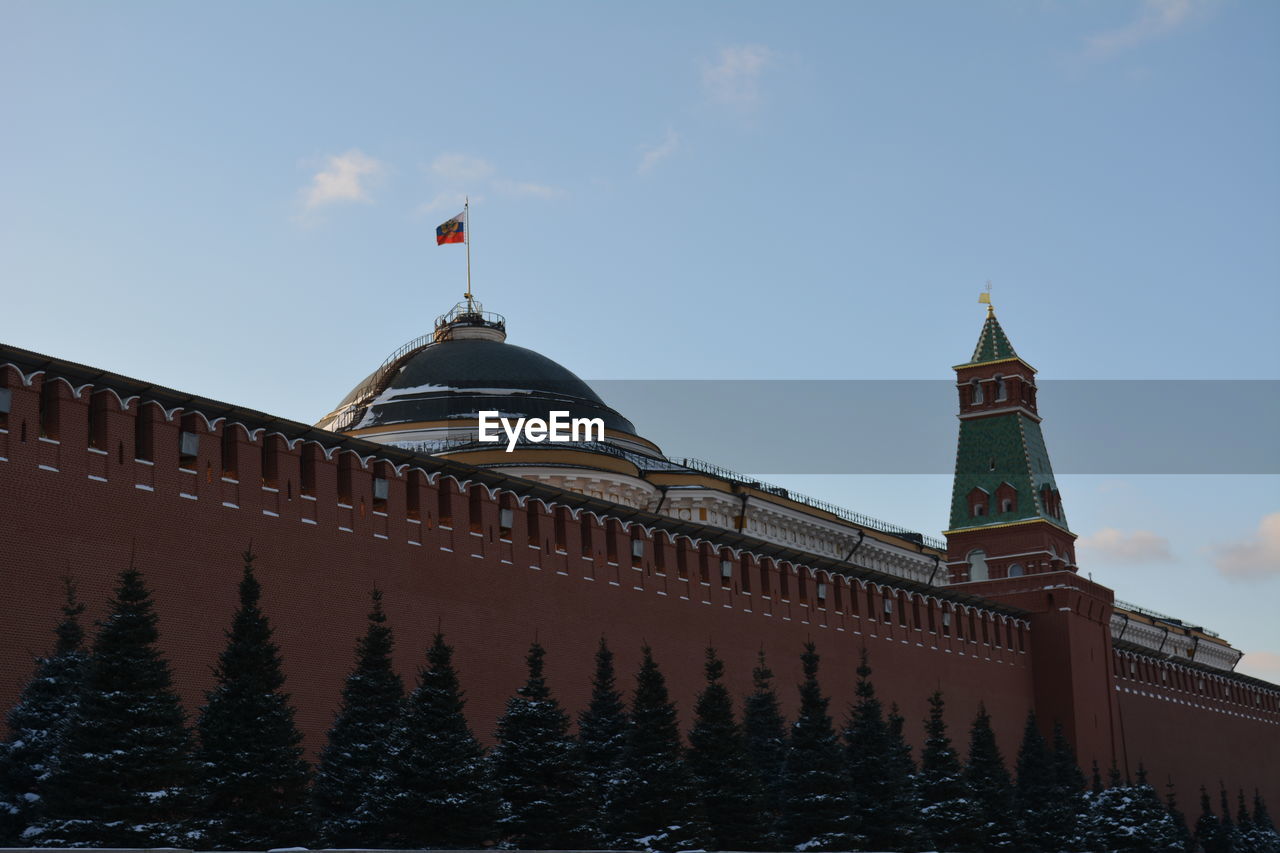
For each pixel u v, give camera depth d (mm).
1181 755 122875
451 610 64312
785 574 84438
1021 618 106250
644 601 74062
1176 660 126250
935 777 75000
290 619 58094
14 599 49688
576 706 68938
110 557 52719
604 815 57188
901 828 68438
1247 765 135375
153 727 44094
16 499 50406
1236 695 136500
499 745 55812
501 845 54094
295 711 51906
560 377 98938
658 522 75938
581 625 70250
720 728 61719
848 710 86625
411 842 50281
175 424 55906
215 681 54938
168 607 54062
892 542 113812
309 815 48156
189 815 45406
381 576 61875
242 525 57250
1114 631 132625
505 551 67500
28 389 51656
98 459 53188
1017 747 102250
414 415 94438
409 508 64375
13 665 49188
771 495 102062
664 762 57781
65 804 42875
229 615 56000
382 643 52781
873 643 90125
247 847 45844
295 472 59781
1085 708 106188
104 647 44469
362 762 51188
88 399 53531
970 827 74000
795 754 65938
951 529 111562
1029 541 109062
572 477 88250
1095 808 92312
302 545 59188
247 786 46156
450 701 51812
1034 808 84750
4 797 44750
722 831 60656
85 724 43438
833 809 64875
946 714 95125
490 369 96938
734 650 78938
